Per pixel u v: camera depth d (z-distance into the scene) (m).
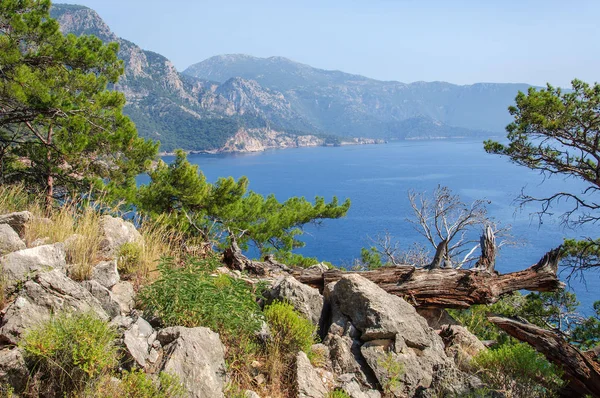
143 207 11.76
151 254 5.91
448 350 6.21
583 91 12.14
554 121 11.93
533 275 7.73
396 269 7.81
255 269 8.03
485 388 5.10
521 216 71.06
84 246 5.14
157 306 4.49
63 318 3.51
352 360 5.34
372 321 5.70
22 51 10.81
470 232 37.84
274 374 4.51
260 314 5.00
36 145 12.30
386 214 88.19
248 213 14.09
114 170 12.24
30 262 4.27
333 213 15.47
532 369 5.30
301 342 4.99
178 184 11.80
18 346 3.30
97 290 4.27
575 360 6.62
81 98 11.63
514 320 7.29
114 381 3.35
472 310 10.28
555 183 117.81
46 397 3.21
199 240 8.88
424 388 5.26
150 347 3.85
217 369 4.06
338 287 6.26
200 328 4.15
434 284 7.64
